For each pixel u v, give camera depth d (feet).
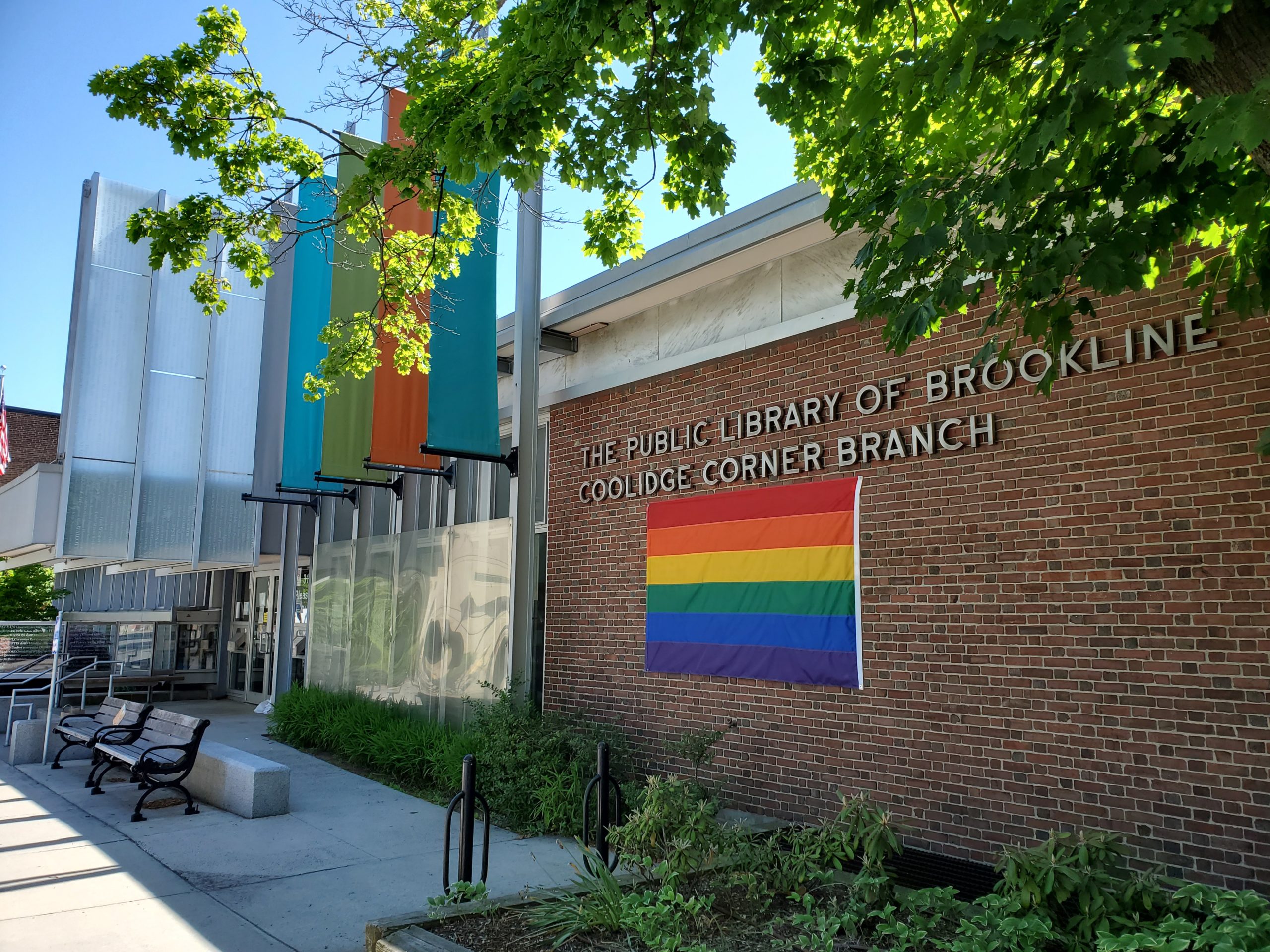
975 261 14.20
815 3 15.98
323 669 52.26
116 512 47.32
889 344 16.34
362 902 20.71
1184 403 19.40
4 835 25.99
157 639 68.33
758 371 29.45
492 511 41.14
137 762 29.30
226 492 51.16
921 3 18.26
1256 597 17.99
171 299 50.39
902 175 17.04
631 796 26.48
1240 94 10.80
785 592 27.25
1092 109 11.82
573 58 17.03
